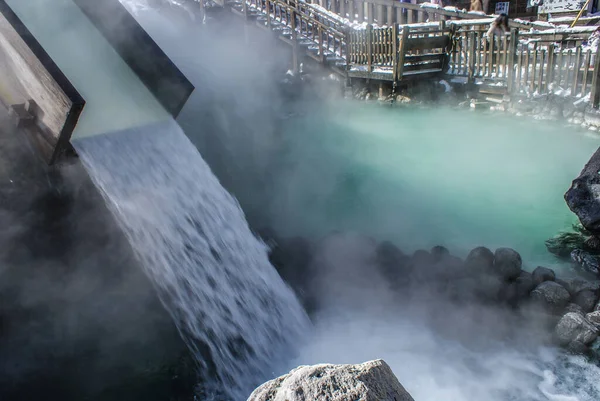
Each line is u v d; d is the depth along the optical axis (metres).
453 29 11.71
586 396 3.41
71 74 4.29
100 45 4.56
